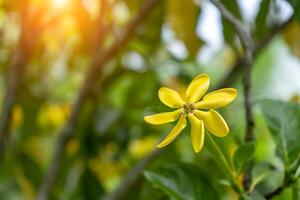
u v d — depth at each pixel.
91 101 1.17
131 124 1.23
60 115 1.36
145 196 0.87
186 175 0.70
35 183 1.27
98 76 1.11
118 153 1.22
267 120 0.73
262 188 0.68
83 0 1.03
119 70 1.20
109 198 1.03
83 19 1.05
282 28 0.94
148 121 0.52
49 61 1.29
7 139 1.10
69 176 1.22
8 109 1.07
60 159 1.06
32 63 1.26
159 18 1.12
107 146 1.25
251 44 0.71
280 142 0.70
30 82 1.27
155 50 1.20
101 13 1.00
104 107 1.24
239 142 0.78
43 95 1.30
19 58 1.07
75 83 1.33
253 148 0.62
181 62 1.17
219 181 0.69
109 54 1.04
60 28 1.21
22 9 1.04
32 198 1.27
